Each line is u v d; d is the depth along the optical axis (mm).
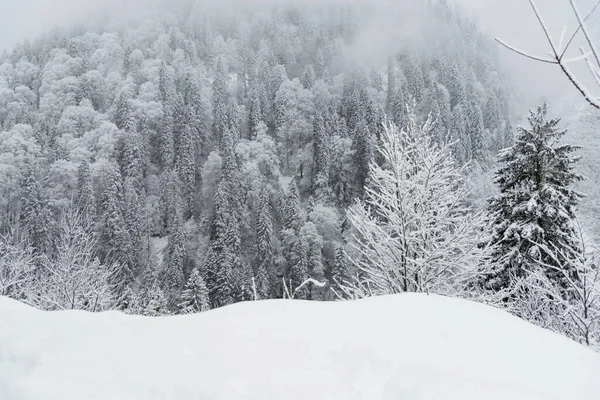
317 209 58594
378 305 4281
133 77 90625
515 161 12633
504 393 2555
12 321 3859
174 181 61969
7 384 2531
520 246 12156
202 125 78312
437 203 9750
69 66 91562
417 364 2926
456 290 10008
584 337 8469
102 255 43656
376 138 66875
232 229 51125
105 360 2863
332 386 2555
